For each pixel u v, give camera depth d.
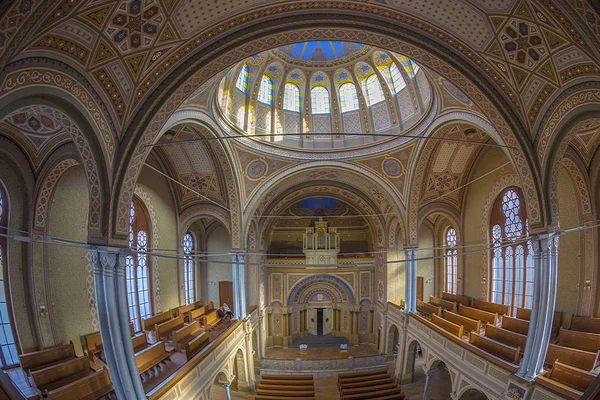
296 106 20.56
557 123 9.34
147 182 17.44
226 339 16.22
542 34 7.77
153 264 17.97
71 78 7.47
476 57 9.33
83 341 13.30
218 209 19.56
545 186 10.05
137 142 9.35
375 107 19.77
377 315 26.14
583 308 13.96
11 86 6.19
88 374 11.16
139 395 9.48
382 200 23.38
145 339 14.43
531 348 10.50
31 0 5.10
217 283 24.23
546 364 11.46
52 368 10.41
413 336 18.97
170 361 13.17
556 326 14.64
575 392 8.93
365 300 26.89
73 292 13.15
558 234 10.18
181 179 19.06
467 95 10.27
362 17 9.22
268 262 26.55
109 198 9.01
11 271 11.27
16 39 5.28
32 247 11.75
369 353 24.50
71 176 12.97
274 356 24.22
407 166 19.02
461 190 21.39
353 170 19.91
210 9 8.30
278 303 26.48
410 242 19.66
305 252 26.75
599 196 13.75
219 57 9.48
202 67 9.41
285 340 26.05
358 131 20.28
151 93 9.22
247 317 19.75
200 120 13.95
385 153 18.98
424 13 8.81
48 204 12.22
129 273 16.53
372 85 19.64
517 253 17.86
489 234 19.80
